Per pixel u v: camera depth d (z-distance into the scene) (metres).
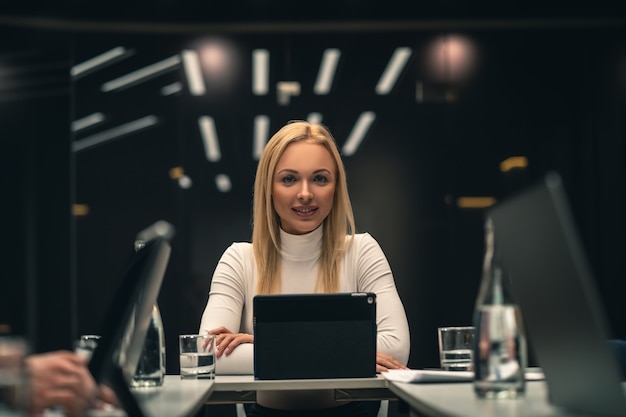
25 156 7.25
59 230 7.24
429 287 7.30
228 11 7.35
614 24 7.32
